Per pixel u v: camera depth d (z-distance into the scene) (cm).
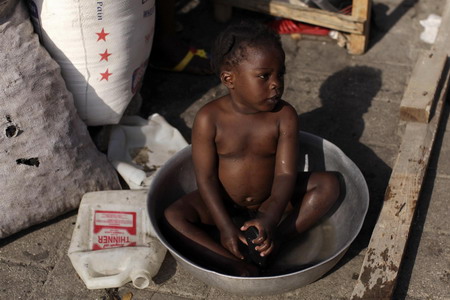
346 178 235
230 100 218
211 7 362
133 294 220
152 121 278
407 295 215
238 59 200
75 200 245
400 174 241
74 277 227
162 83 313
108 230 233
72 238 230
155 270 222
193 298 219
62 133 237
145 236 230
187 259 205
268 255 219
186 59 314
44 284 226
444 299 213
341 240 231
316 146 244
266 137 217
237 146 218
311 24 339
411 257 226
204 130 217
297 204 228
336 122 286
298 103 297
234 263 213
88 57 248
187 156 239
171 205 224
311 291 218
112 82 256
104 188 251
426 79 277
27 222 238
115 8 242
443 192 250
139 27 256
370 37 335
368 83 307
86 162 245
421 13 351
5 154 226
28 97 227
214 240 224
